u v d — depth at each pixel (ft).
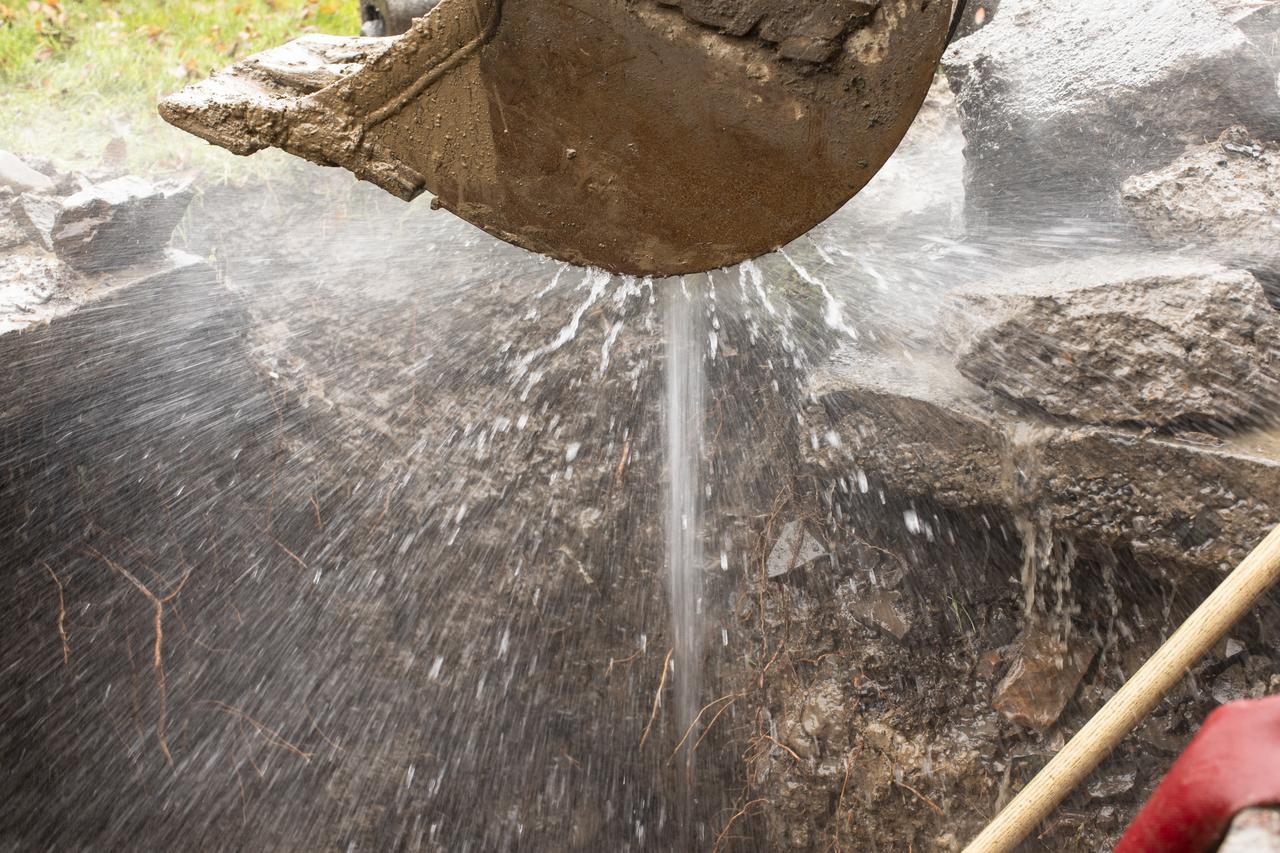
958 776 10.41
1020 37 11.98
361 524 13.05
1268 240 9.52
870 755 10.87
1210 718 3.31
